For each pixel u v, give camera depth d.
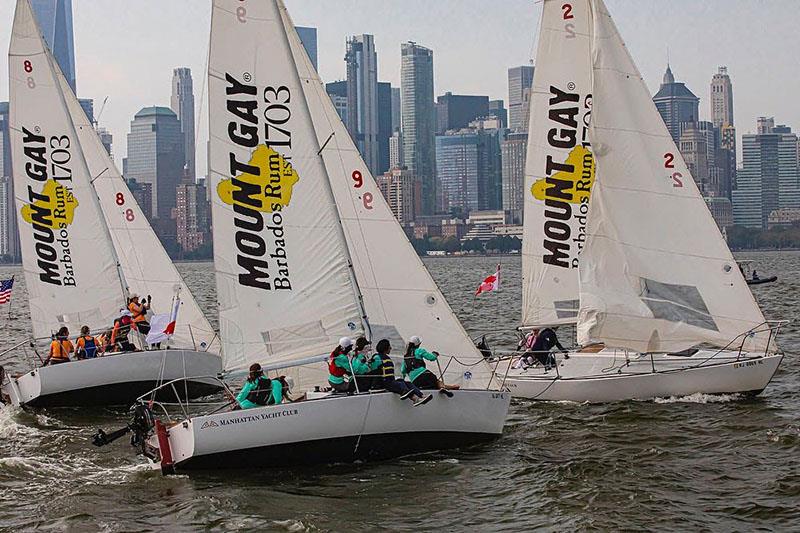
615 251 32.66
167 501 22.53
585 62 35.03
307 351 26.30
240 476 24.14
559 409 31.44
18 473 25.11
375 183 28.03
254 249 26.27
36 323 37.72
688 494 22.62
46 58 36.91
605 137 32.62
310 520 21.17
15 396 34.41
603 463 24.98
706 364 32.19
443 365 27.66
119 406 34.38
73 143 37.19
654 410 30.72
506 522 21.08
